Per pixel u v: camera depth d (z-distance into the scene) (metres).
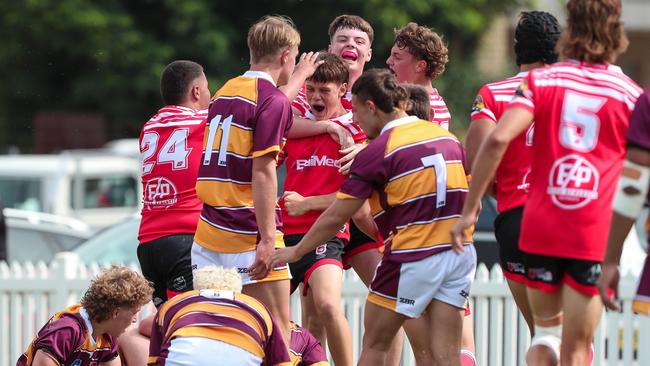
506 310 32.19
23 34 89.31
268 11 87.06
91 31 87.69
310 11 85.75
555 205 18.33
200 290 20.61
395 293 20.73
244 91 21.34
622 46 18.62
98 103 91.94
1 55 89.81
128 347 25.52
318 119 24.06
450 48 93.56
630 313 32.12
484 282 32.19
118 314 23.05
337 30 25.58
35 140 90.50
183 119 24.17
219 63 86.38
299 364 23.14
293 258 20.80
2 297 34.69
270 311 21.64
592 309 18.56
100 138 89.06
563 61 18.81
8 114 92.75
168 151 24.03
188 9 85.56
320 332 25.27
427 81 24.52
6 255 41.38
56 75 92.06
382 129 21.12
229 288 20.59
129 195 68.06
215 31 86.06
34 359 22.67
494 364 32.25
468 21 90.25
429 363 21.70
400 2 85.62
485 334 32.19
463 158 20.95
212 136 21.58
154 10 89.00
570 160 18.27
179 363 19.72
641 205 17.27
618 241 17.39
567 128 18.33
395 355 24.23
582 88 18.41
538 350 19.09
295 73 23.06
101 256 37.50
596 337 31.89
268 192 20.97
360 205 20.66
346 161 23.22
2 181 66.31
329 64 23.64
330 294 23.67
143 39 88.06
